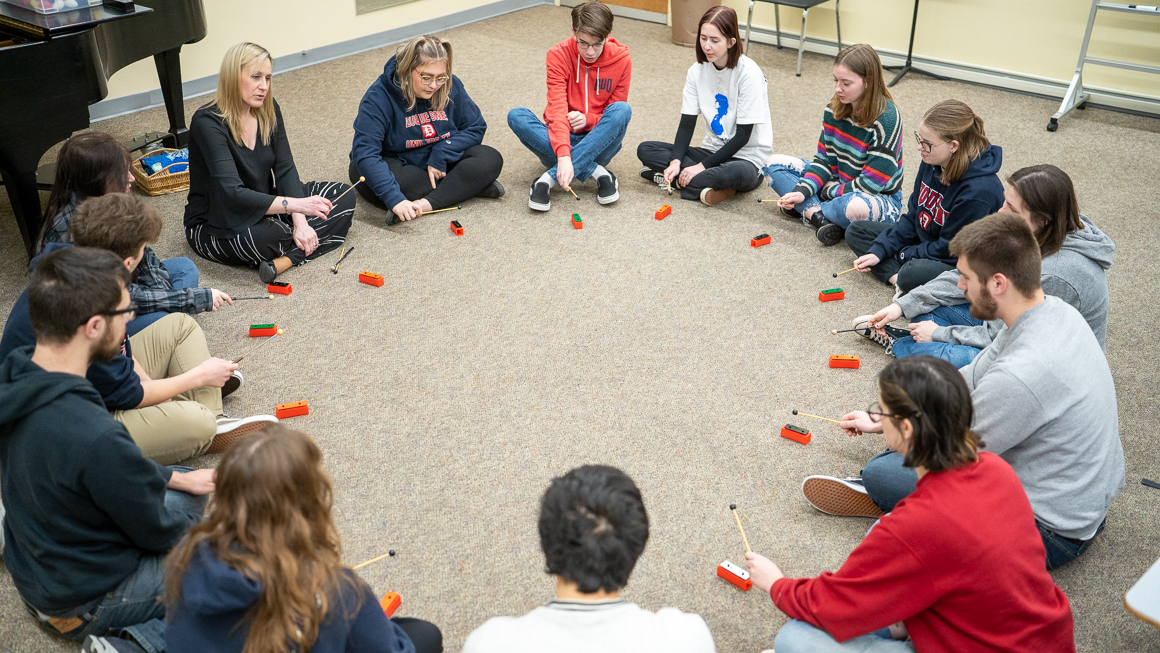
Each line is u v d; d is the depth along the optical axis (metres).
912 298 2.51
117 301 1.44
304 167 3.79
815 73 5.19
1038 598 1.35
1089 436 1.66
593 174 3.60
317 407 2.34
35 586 1.51
